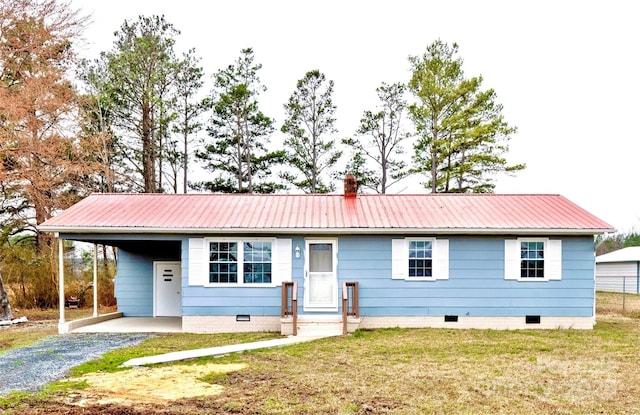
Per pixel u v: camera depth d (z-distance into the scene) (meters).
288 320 12.26
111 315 15.44
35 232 22.27
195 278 13.02
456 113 27.77
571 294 13.16
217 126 29.58
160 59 26.33
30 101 16.53
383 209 14.50
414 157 30.38
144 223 12.91
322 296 13.23
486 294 13.17
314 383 7.36
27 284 20.19
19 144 16.41
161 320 15.11
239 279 13.05
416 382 7.43
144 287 16.23
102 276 22.11
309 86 30.84
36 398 6.59
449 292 13.19
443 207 14.68
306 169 31.19
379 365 8.64
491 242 13.27
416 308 13.17
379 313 13.16
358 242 13.27
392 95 31.44
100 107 24.19
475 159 27.66
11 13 16.94
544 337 11.66
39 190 17.06
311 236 13.23
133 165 27.16
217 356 9.49
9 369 8.41
